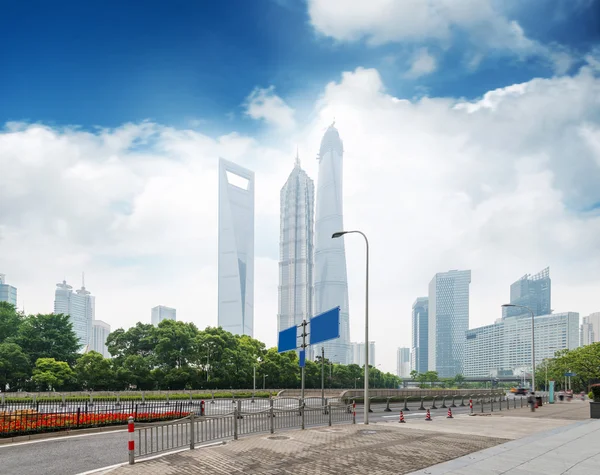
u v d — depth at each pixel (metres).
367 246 25.56
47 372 64.31
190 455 13.77
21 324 78.69
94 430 20.28
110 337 82.00
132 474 11.45
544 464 12.66
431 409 40.66
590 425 23.31
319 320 29.19
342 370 128.25
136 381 73.06
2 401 38.53
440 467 12.29
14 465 13.06
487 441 17.02
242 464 12.57
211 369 82.00
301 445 15.64
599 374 99.25
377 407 42.25
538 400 42.06
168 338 77.81
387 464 12.69
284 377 94.50
